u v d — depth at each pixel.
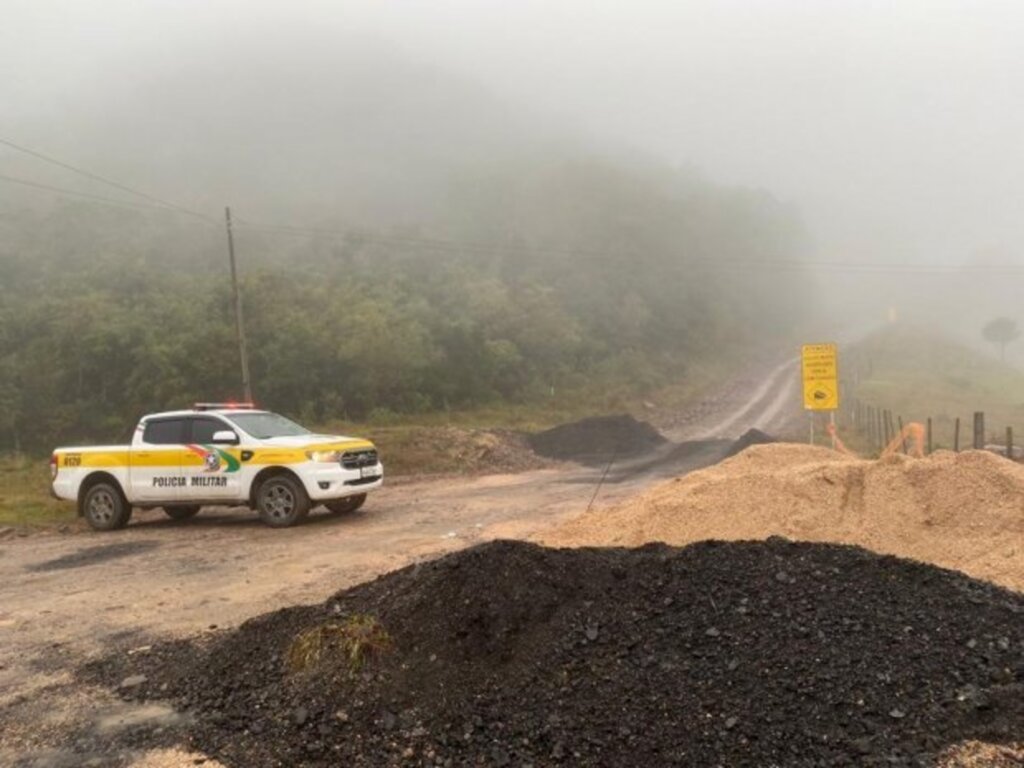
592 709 3.84
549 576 4.93
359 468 11.94
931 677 3.83
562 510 12.41
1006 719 3.53
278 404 33.91
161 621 6.44
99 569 8.80
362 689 4.17
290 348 34.72
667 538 7.61
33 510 14.44
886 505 7.22
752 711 3.69
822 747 3.43
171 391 32.16
